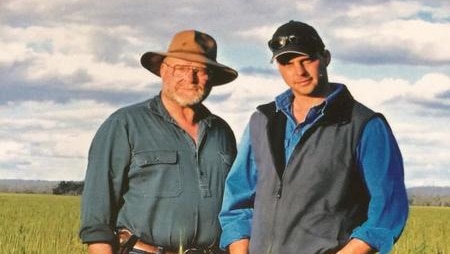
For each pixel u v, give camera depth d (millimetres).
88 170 4129
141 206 4051
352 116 3262
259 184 3391
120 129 4086
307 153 3273
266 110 3391
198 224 4043
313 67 3246
